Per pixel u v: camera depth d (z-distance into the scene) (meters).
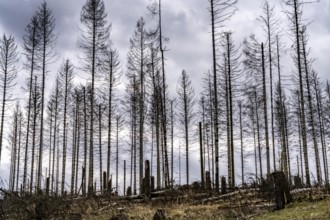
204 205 15.14
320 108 38.62
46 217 13.80
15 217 13.41
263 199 14.20
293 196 13.00
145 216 14.08
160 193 18.42
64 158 36.72
